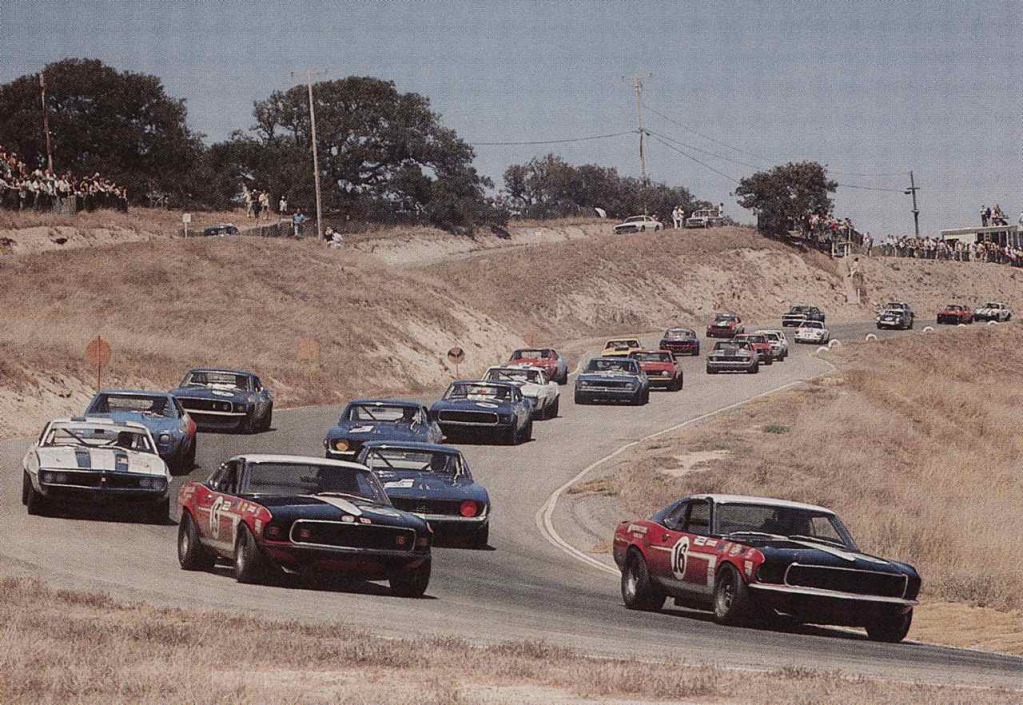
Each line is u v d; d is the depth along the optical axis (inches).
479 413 4013.3
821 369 7190.0
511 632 1429.6
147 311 6353.3
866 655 1440.7
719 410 5265.8
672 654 1299.2
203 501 1749.5
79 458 2257.6
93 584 1582.2
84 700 898.7
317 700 940.6
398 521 1640.0
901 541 2819.9
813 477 3641.7
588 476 3599.9
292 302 7140.8
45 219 7445.9
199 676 987.9
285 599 1551.4
